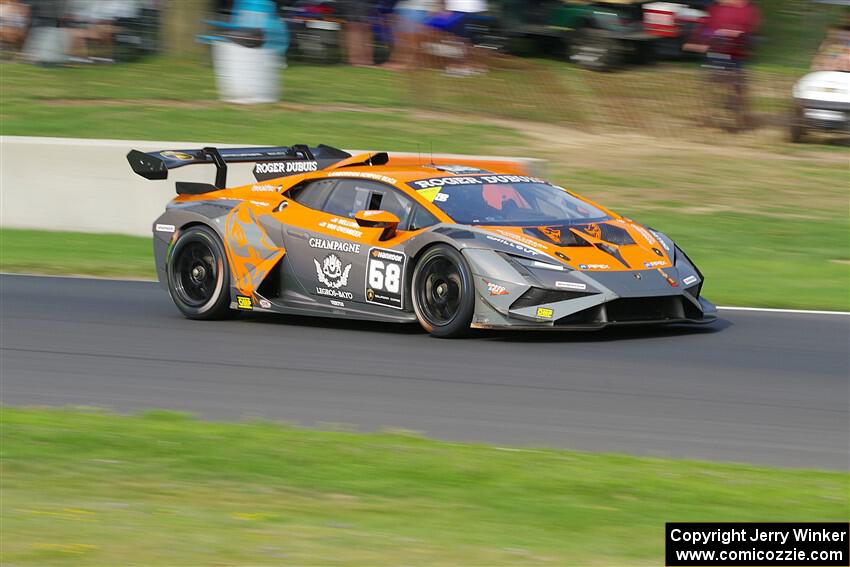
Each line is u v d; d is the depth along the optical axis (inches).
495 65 2746.1
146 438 745.6
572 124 2450.8
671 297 1084.5
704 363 1011.3
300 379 965.2
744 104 2397.9
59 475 664.4
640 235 1151.0
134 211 1804.9
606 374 967.0
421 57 2714.1
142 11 3031.5
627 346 1074.1
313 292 1192.2
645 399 890.7
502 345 1076.5
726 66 2383.1
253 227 1234.0
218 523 561.6
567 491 630.5
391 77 2802.7
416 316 1117.1
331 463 686.5
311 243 1189.1
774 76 2546.8
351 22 2915.8
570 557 510.6
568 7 2839.6
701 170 2145.7
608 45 2783.0
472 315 1072.8
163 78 2851.9
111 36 2992.1
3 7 2994.6
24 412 833.5
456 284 1086.4
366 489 633.6
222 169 1331.2
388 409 865.5
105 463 688.4
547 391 912.9
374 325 1205.1
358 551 513.7
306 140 2295.8
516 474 663.1
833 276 1513.3
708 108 2426.2
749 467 692.7
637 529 561.6
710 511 594.9
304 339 1132.5
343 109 2524.6
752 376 968.3
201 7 3048.7
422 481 649.6
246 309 1232.2
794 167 2166.6
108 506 596.7
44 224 1844.2
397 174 1196.5
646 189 2032.5
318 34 2913.4
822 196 1988.2
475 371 978.1
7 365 1032.2
